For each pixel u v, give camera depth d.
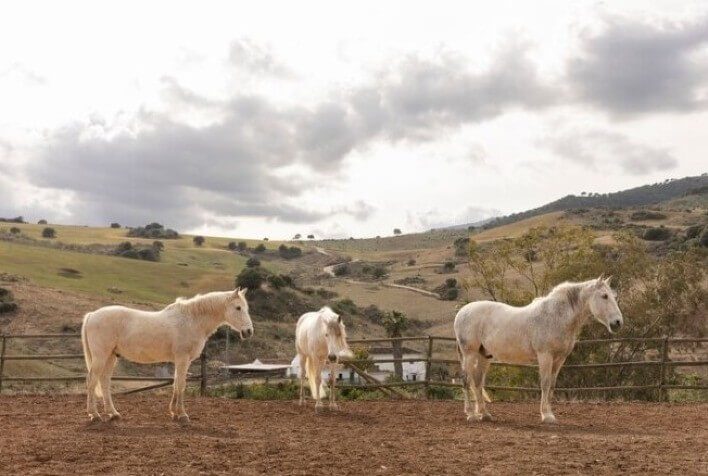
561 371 30.78
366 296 95.31
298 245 183.88
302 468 8.68
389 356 51.69
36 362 45.38
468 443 10.55
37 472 8.26
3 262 83.00
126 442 10.34
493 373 31.22
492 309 13.79
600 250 37.28
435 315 79.69
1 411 14.27
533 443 10.55
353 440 10.87
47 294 64.19
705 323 35.72
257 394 18.41
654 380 31.36
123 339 12.39
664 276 35.59
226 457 9.30
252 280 78.81
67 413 13.92
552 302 13.12
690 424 13.45
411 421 13.59
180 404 12.70
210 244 165.62
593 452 9.78
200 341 12.90
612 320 12.60
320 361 14.93
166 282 90.31
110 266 93.88
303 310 77.56
